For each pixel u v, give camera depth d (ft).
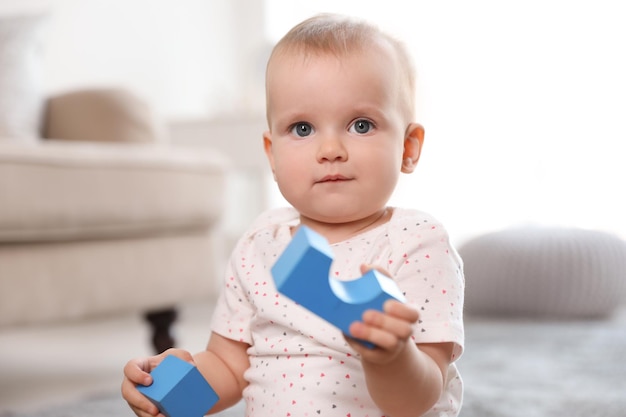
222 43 13.55
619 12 11.28
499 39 12.00
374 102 3.10
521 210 12.07
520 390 5.96
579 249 9.45
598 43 11.44
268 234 3.45
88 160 6.43
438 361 2.97
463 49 12.17
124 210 6.69
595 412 5.30
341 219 3.18
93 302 6.58
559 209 11.82
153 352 7.32
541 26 11.76
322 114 3.09
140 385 3.03
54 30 10.99
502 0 11.94
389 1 12.50
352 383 3.00
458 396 3.23
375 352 2.36
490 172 12.20
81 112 7.57
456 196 12.36
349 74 3.08
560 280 9.41
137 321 10.58
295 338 3.11
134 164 6.77
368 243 3.17
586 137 11.60
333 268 3.14
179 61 12.84
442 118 12.33
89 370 7.50
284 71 3.17
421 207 12.48
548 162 11.85
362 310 2.35
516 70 11.93
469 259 9.84
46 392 6.55
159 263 7.08
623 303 9.99
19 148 6.06
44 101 7.91
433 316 2.99
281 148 3.19
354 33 3.20
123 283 6.79
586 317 9.57
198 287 7.43
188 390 2.99
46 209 6.15
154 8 12.47
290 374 3.07
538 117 11.87
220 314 3.47
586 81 11.55
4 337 9.44
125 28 12.01
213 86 13.37
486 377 6.44
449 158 12.35
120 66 11.92
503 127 12.07
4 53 7.59
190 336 8.89
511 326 9.07
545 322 9.34
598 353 7.40
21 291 6.11
